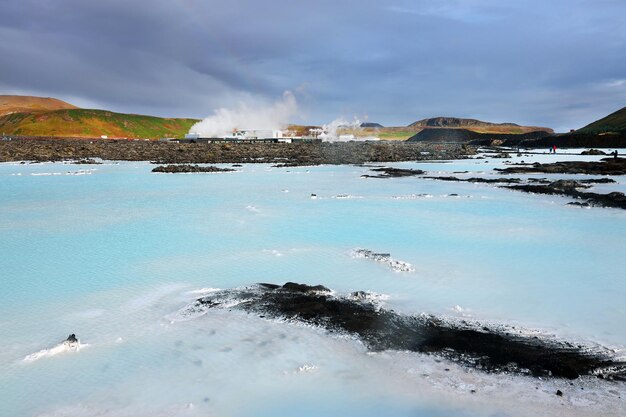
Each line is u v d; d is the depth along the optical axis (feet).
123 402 22.24
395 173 151.53
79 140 424.05
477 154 281.95
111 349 27.63
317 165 194.70
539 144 421.59
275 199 91.71
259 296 35.58
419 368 25.17
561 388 23.17
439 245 53.11
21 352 27.40
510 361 25.67
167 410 21.57
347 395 22.72
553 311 32.71
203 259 47.21
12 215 73.10
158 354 26.96
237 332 29.78
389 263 44.83
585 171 148.77
